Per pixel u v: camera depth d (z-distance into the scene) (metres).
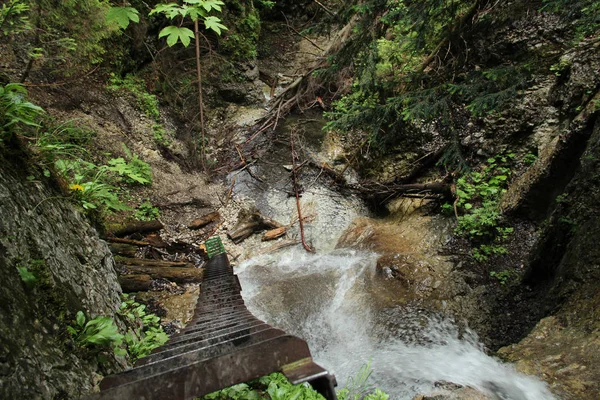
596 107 5.29
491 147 7.52
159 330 3.60
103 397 1.25
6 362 1.51
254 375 1.32
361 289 6.33
